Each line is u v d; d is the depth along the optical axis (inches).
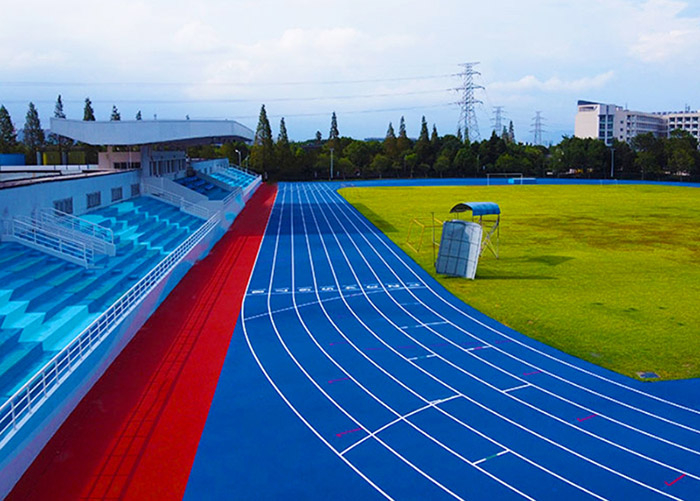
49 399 519.5
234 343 756.0
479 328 809.5
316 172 4028.1
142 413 567.8
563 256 1291.8
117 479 458.9
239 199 2192.4
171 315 870.4
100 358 653.3
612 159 4094.5
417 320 845.8
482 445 504.1
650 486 443.2
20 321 677.3
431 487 445.4
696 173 4092.0
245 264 1219.9
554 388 615.8
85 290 839.7
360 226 1772.9
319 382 635.5
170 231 1362.0
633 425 536.1
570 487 443.2
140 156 1600.6
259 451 498.9
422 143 4488.2
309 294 986.7
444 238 1117.1
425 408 573.0
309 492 441.1
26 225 927.7
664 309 892.0
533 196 2723.9
